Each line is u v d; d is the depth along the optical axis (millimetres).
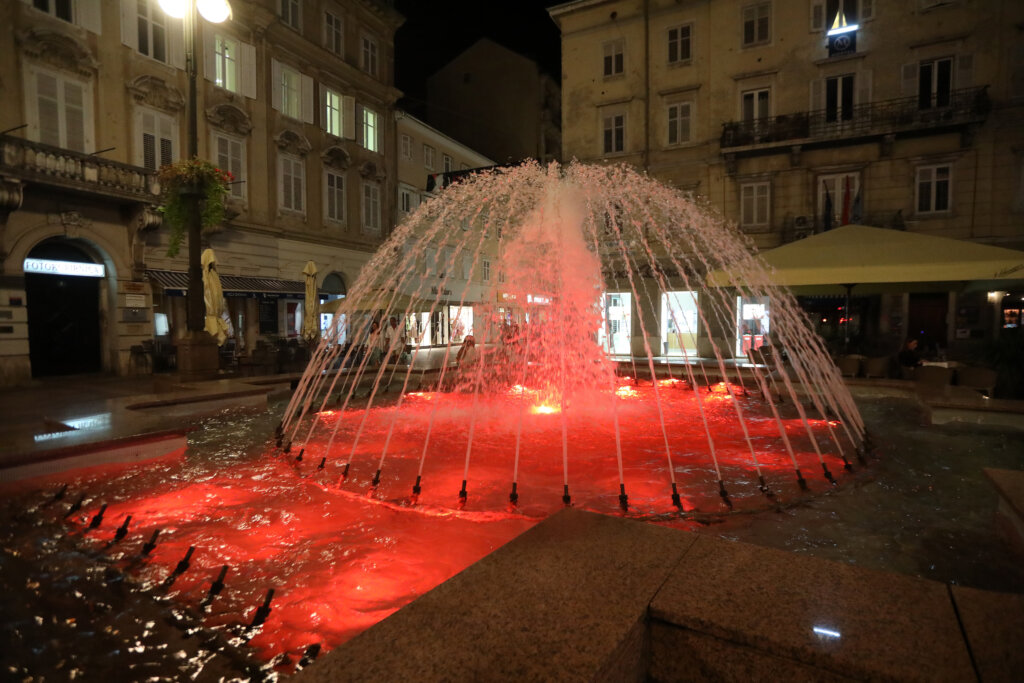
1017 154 18812
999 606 1818
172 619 2531
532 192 9930
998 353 9477
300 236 24281
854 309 20922
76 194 15734
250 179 22109
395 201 30406
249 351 21891
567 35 25594
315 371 12156
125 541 3410
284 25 23094
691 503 4027
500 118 38688
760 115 22375
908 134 19922
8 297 14516
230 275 21344
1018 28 18672
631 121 24516
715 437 6301
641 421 7309
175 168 10281
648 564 2162
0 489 4332
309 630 2432
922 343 19781
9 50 15016
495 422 7242
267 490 4414
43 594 2766
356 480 4668
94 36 16844
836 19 20594
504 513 3848
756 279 9281
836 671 1564
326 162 25797
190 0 10273
